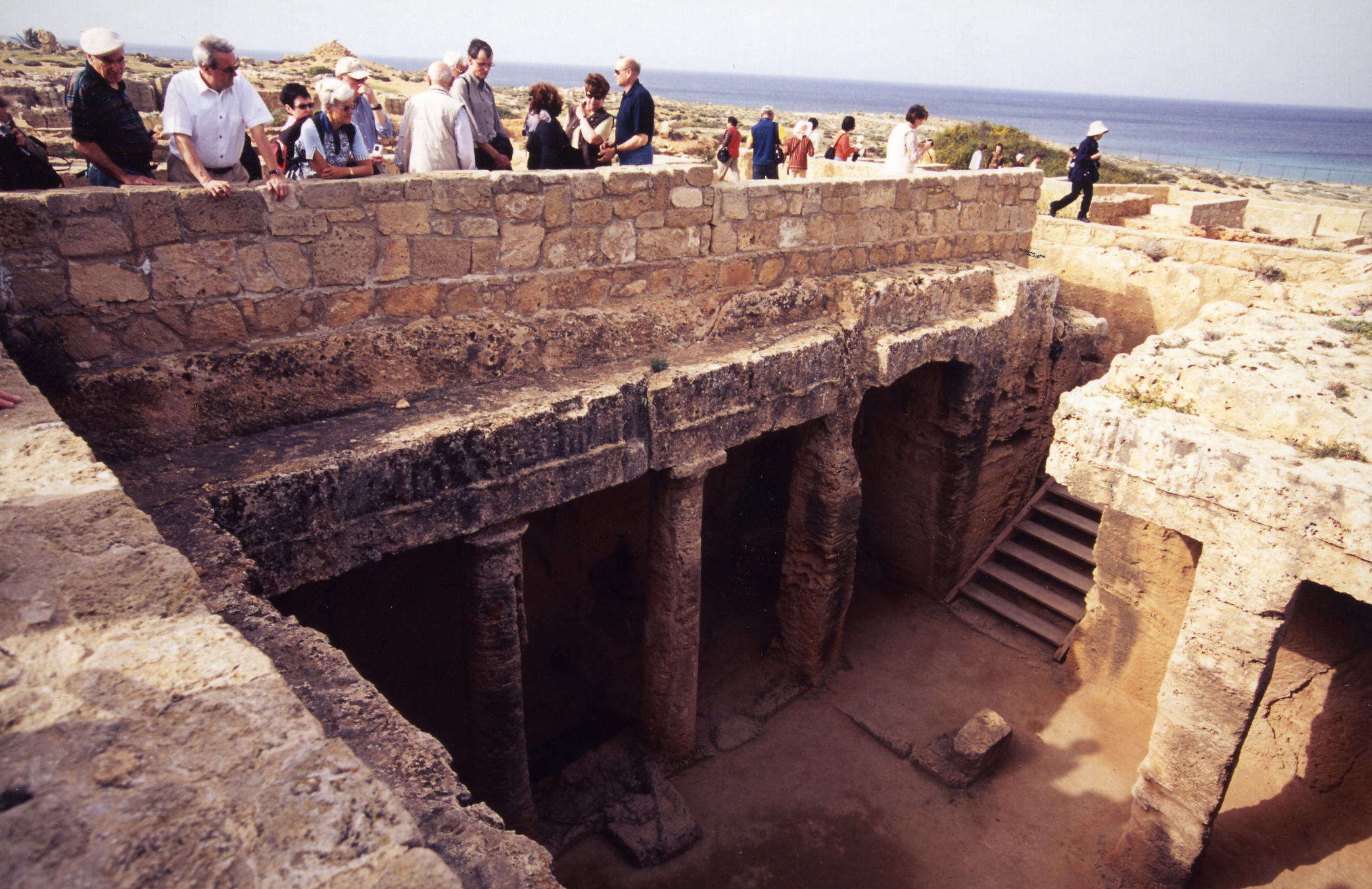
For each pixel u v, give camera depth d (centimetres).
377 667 864
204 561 427
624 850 795
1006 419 1126
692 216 773
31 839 187
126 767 210
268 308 570
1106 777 903
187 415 534
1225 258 1255
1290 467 574
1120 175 3725
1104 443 668
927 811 864
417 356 626
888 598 1208
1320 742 814
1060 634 1095
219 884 183
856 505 938
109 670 243
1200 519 624
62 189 495
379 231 602
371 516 540
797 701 1011
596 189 700
